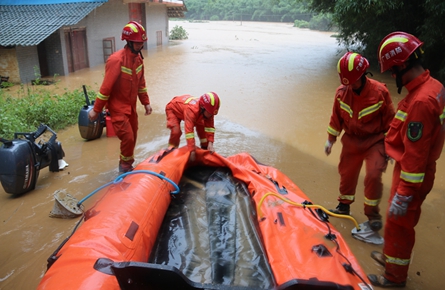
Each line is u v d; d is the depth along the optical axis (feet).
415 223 10.09
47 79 42.01
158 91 35.53
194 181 14.35
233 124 25.98
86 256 7.61
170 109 17.42
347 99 12.56
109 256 7.86
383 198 16.16
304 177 17.97
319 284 7.02
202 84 38.86
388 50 9.26
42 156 16.57
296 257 8.47
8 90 36.83
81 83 39.83
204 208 12.37
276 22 176.76
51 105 25.72
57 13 45.11
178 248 10.27
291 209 10.64
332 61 57.00
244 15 184.75
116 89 15.83
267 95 34.78
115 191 11.02
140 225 9.53
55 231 13.03
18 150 14.92
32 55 41.52
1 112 23.48
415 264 11.87
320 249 8.54
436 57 42.68
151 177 11.98
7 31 40.75
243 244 10.30
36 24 42.42
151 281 6.81
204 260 9.75
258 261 9.32
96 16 51.49
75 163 19.06
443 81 39.63
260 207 11.00
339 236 9.56
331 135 13.74
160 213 10.94
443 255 12.34
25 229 13.14
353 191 14.15
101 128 22.79
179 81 40.09
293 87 38.52
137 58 16.08
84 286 6.67
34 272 10.98
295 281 7.00
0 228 13.19
